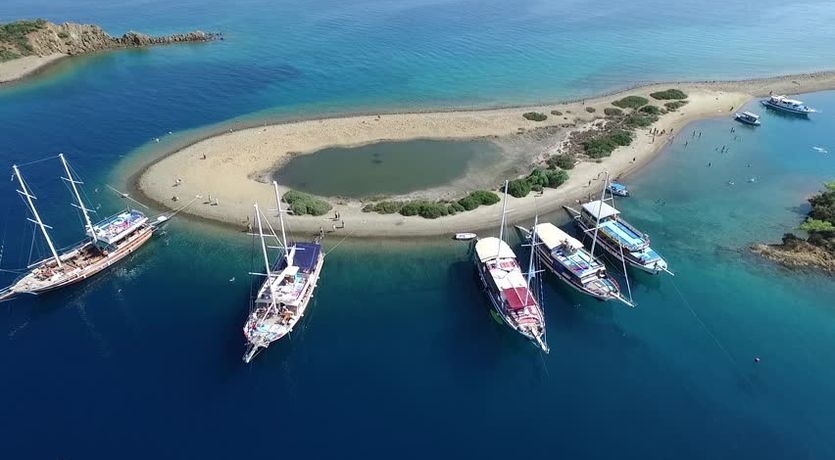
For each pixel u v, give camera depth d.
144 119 130.00
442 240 86.94
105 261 78.31
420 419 56.62
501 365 63.62
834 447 54.31
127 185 101.06
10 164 107.62
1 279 76.62
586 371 63.00
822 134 126.81
